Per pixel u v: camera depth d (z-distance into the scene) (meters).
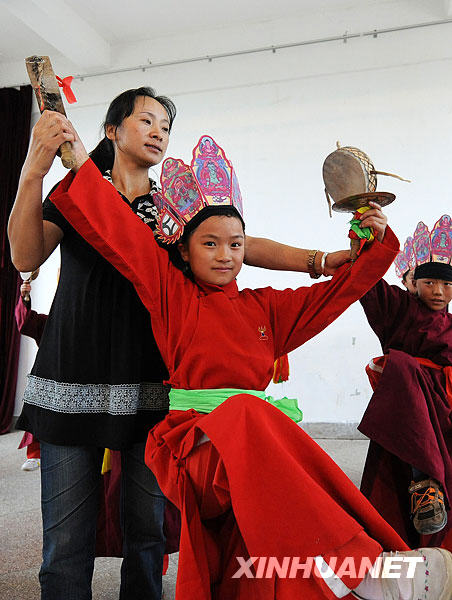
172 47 5.84
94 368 1.56
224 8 5.46
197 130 5.72
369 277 1.54
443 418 2.26
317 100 5.49
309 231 5.46
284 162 5.54
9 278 6.07
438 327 2.44
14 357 5.99
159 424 1.41
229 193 1.54
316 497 1.14
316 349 5.29
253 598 1.23
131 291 1.60
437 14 5.28
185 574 1.20
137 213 1.68
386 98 5.36
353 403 5.20
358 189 1.50
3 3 5.09
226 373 1.41
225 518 1.36
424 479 2.11
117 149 1.73
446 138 5.23
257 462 1.18
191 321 1.45
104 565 2.34
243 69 5.66
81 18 5.54
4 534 2.68
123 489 1.70
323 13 5.50
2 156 6.19
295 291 1.61
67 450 1.54
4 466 4.21
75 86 6.04
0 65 6.36
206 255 1.50
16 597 2.00
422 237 2.54
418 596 1.22
